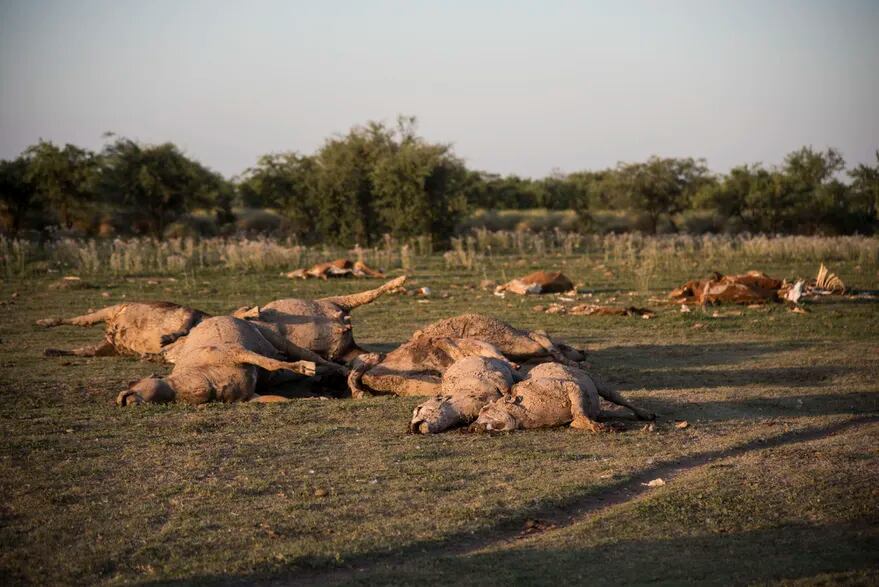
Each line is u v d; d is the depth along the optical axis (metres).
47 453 11.53
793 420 13.39
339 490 9.93
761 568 7.57
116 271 38.59
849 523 8.75
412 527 8.73
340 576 7.64
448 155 65.50
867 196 87.81
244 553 8.09
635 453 11.41
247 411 13.99
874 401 14.94
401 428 12.92
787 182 85.75
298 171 77.50
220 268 40.72
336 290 33.16
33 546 8.31
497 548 8.33
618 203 88.81
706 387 16.41
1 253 43.00
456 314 27.09
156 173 67.44
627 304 29.80
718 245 53.97
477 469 10.72
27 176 67.19
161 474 10.61
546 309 28.09
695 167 90.31
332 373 16.38
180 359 15.46
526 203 109.81
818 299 30.19
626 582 7.34
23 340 22.38
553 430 12.73
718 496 9.52
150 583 7.42
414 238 62.38
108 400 15.06
